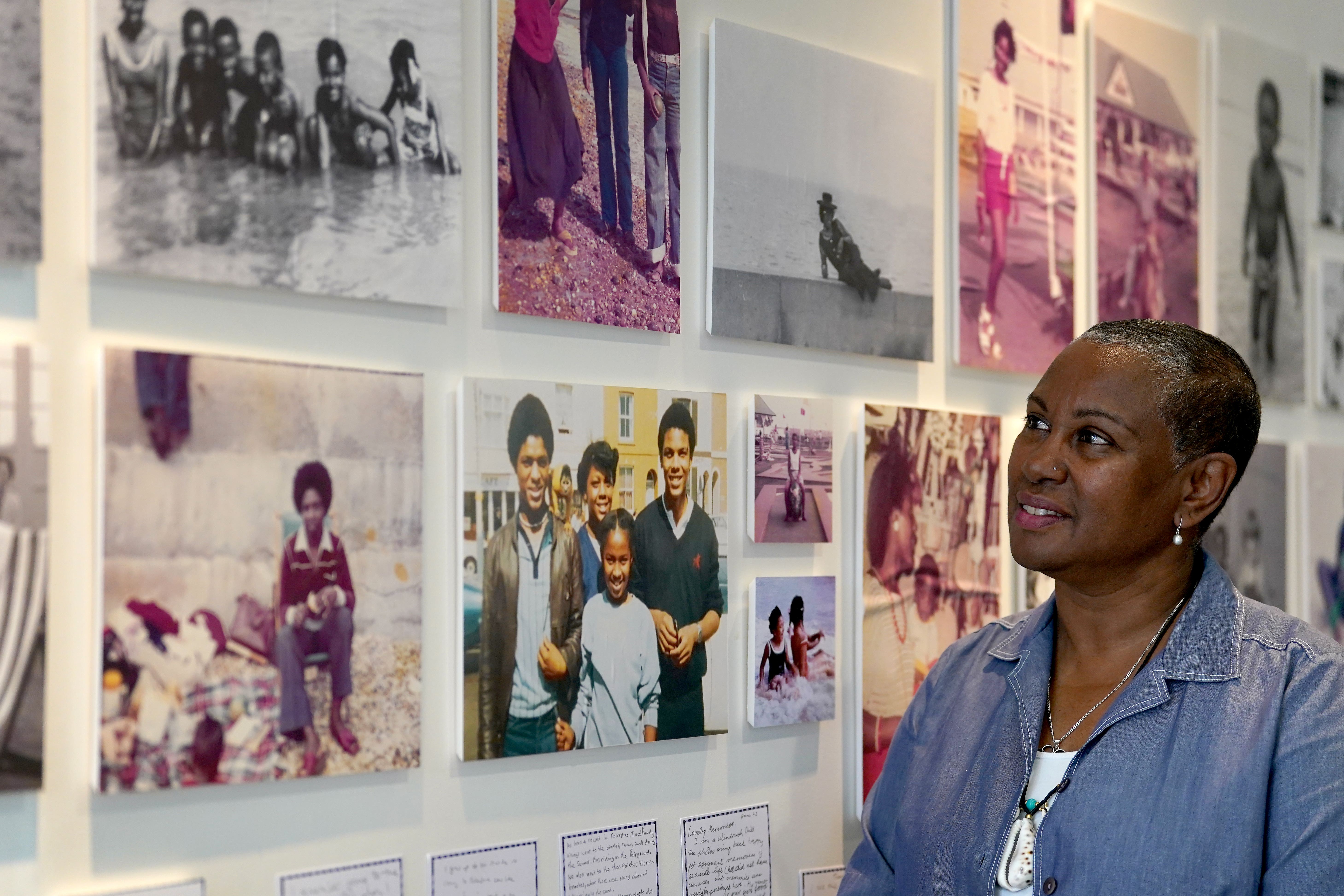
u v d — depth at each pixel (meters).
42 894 1.29
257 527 1.42
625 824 1.76
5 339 1.28
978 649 1.79
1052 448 1.51
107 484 1.31
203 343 1.41
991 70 2.28
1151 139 2.55
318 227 1.47
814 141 2.00
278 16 1.44
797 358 2.01
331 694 1.47
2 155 1.26
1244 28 2.83
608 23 1.76
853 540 2.08
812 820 2.01
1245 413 1.53
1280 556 2.76
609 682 1.73
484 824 1.63
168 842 1.37
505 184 1.64
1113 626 1.57
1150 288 2.54
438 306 1.58
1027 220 2.34
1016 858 1.52
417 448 1.55
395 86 1.54
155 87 1.35
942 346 2.23
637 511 1.77
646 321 1.79
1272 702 1.44
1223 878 1.39
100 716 1.30
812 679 1.98
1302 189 2.88
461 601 1.58
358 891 1.50
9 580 1.25
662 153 1.82
